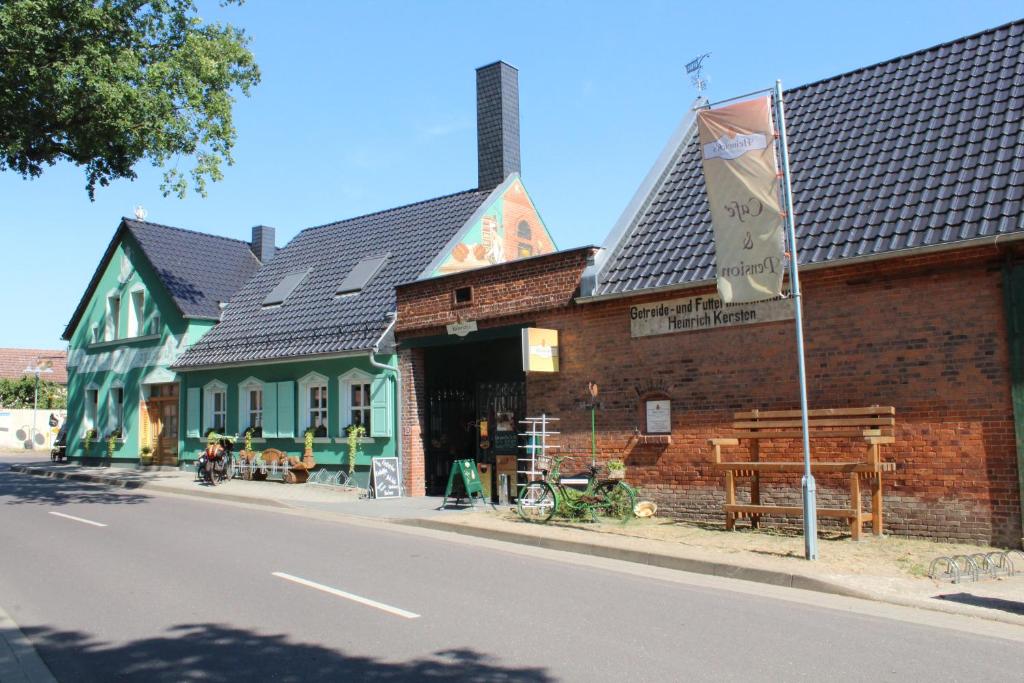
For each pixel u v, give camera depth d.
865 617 7.53
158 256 27.23
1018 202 10.51
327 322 20.88
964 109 12.73
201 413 24.25
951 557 9.30
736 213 10.62
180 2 18.77
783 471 11.59
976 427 10.52
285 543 11.84
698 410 13.21
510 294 16.22
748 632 6.96
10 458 37.50
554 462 14.45
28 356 60.03
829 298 11.85
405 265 21.16
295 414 20.88
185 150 19.58
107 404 29.02
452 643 6.67
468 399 18.42
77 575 9.51
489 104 23.50
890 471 11.09
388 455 18.53
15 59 15.02
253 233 31.03
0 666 6.23
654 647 6.52
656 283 13.68
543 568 9.98
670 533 11.83
